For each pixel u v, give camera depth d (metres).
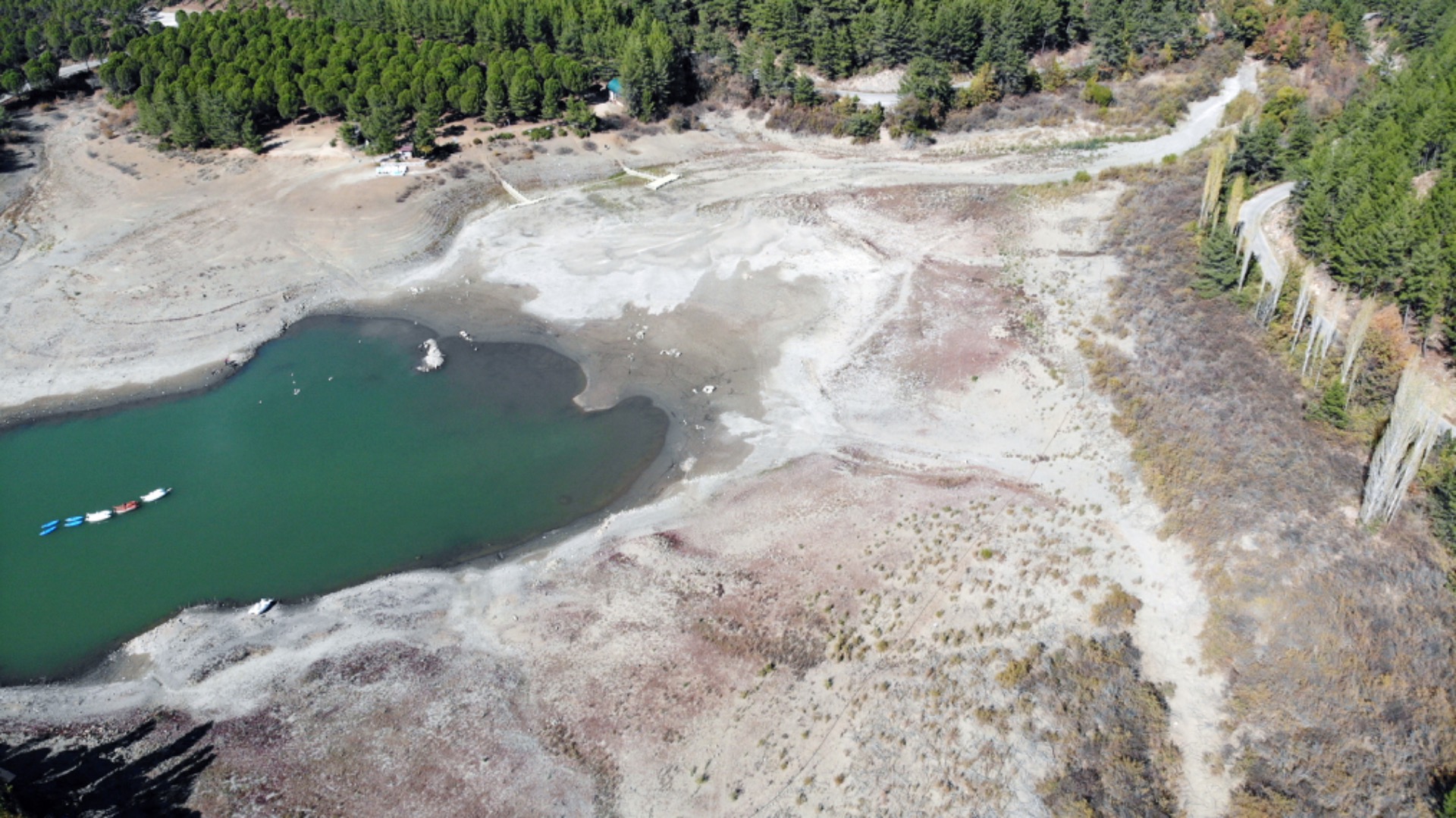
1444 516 68.62
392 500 84.19
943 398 90.94
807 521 79.06
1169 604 69.06
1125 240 107.69
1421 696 60.47
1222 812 56.97
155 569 78.12
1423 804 55.69
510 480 85.88
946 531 76.62
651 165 135.00
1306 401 81.44
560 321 105.62
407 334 104.50
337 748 63.12
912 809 57.69
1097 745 60.16
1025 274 105.44
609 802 59.50
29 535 81.38
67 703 67.19
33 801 59.84
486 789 60.44
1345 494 72.81
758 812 58.34
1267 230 103.38
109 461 88.88
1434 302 80.62
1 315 106.19
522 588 74.75
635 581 74.44
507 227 121.06
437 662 68.81
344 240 118.44
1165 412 83.81
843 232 116.75
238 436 91.50
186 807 59.97
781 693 64.88
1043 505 78.25
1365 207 88.69
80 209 124.62
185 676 68.75
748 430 90.06
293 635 71.56
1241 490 74.81
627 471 86.44
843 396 92.75
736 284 109.31
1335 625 64.69
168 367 99.88
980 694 63.47
